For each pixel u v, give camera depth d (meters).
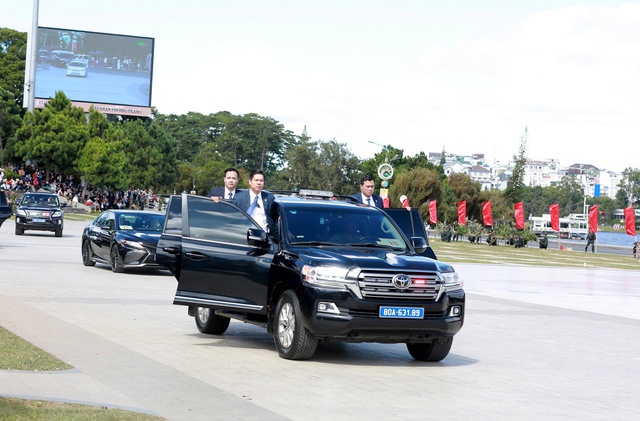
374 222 13.12
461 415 8.98
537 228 170.62
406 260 11.77
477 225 81.75
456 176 124.69
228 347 12.76
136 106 107.69
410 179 107.88
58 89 104.31
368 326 11.32
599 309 21.66
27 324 13.66
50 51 103.81
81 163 89.94
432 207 86.62
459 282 12.00
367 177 15.19
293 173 130.50
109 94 106.44
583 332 16.78
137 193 106.19
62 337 12.59
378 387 10.27
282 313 11.99
